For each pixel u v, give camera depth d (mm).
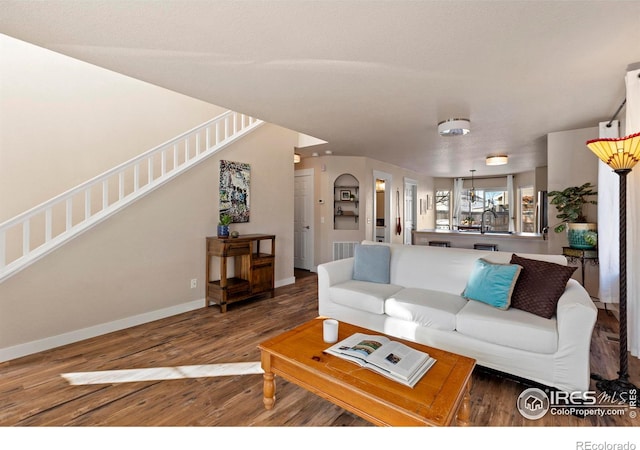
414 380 1437
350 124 3693
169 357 2545
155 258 3451
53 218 3201
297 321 3408
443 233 5805
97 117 3555
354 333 2004
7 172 2971
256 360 2502
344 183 6047
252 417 1775
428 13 1620
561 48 1977
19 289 2549
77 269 2871
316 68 2254
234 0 1508
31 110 3115
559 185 3973
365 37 1858
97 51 2004
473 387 2074
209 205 4000
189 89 2652
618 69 2275
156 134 4043
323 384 1580
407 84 2539
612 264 3260
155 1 1509
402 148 5129
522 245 5105
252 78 2426
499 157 5422
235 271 4316
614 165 2045
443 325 2271
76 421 1743
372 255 3225
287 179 5156
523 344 1940
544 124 3660
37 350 2631
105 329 3051
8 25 1706
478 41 1899
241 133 4344
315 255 6176
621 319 1999
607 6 1554
